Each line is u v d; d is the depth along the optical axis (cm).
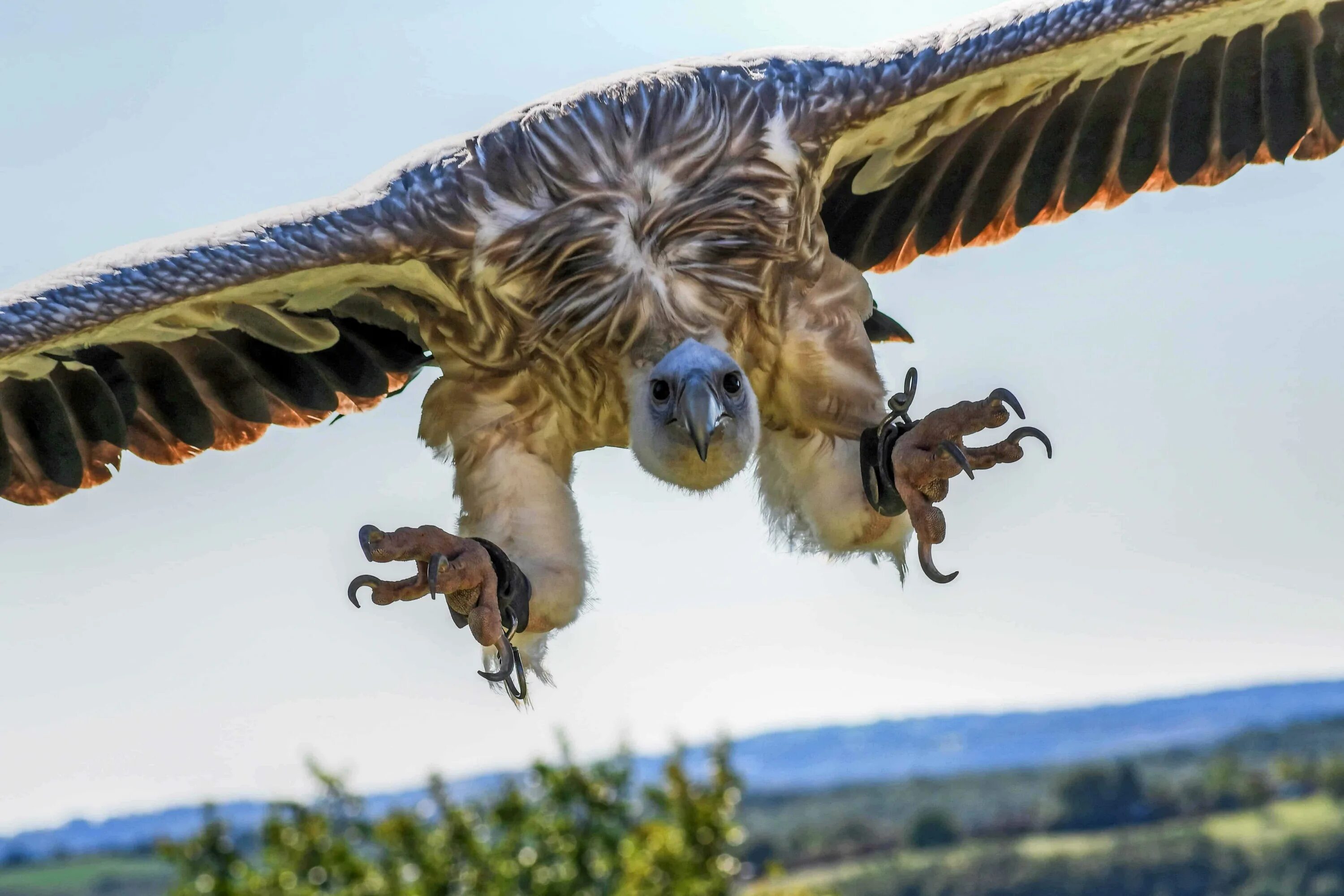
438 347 999
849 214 1050
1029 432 899
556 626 962
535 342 967
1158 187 1049
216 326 1028
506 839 2031
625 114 958
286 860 2017
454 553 896
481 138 970
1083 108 1027
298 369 1052
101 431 1055
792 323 970
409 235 952
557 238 949
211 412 1057
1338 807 8388
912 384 938
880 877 8238
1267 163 1045
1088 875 7888
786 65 985
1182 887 7781
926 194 1047
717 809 2078
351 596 895
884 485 932
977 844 8519
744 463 907
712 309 952
